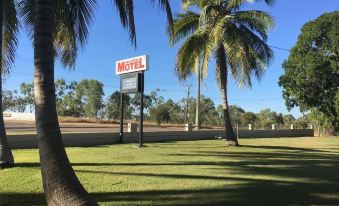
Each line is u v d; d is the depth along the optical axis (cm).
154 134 2791
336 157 1914
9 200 941
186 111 8050
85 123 6200
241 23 2350
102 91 8181
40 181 1133
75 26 1193
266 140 3291
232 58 2322
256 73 2458
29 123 5222
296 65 3450
